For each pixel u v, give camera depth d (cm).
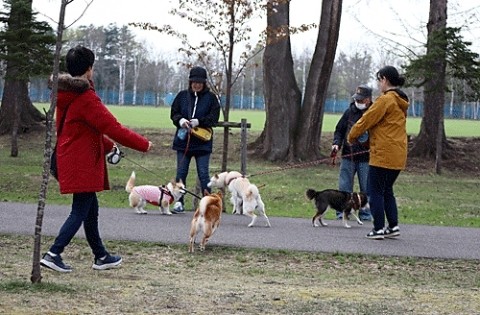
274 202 1867
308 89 2889
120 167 2500
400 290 836
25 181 2134
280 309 715
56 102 756
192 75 1297
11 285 743
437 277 917
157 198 1308
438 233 1223
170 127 3484
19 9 2594
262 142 2967
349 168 1370
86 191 798
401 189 2291
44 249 982
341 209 1242
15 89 3058
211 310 703
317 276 901
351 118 1356
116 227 1145
